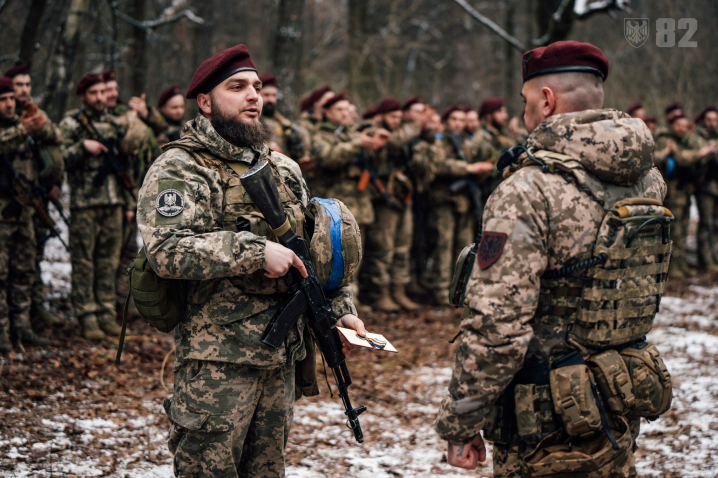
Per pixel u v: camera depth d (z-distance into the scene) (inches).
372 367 199.5
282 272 79.3
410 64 925.8
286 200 88.6
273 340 82.4
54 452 123.6
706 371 192.2
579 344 71.9
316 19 844.0
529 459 70.4
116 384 166.4
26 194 180.4
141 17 392.2
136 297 81.3
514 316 67.0
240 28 785.6
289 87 335.6
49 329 209.3
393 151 265.3
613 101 745.6
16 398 148.6
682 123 348.8
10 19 378.9
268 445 90.7
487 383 68.0
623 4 315.3
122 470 119.2
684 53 724.0
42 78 382.0
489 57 937.5
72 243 203.6
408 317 267.3
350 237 88.5
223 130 85.9
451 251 293.1
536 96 75.2
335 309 91.2
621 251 69.7
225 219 84.2
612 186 72.2
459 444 71.5
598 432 70.3
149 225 79.4
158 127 232.7
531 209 68.3
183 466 86.6
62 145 198.5
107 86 210.1
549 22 366.0
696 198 374.0
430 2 974.4
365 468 128.3
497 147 294.2
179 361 85.7
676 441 141.3
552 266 70.6
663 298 306.7
